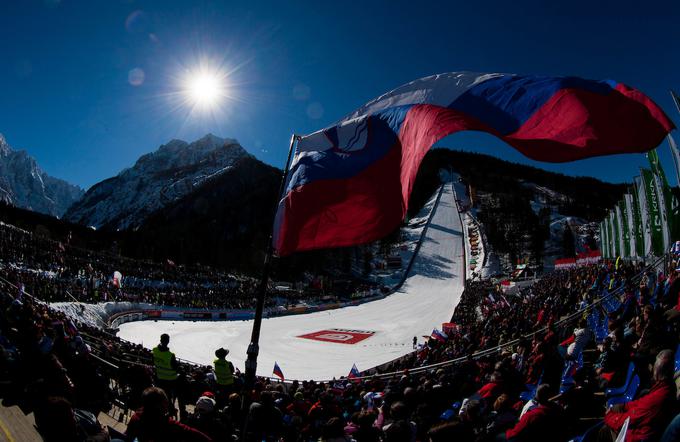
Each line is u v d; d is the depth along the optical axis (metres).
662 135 3.95
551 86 4.41
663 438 3.34
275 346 39.84
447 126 4.61
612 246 38.53
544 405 4.62
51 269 48.47
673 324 8.36
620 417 4.41
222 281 80.56
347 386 15.48
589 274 29.47
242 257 128.75
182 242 126.94
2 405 5.84
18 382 6.03
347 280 110.06
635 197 24.84
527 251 115.19
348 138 5.40
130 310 47.97
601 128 4.12
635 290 16.22
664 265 17.41
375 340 43.97
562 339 14.39
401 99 5.26
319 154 5.41
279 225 5.07
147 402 3.57
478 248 117.75
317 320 60.06
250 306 65.69
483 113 4.61
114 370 11.70
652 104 4.03
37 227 106.06
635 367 6.22
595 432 5.14
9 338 10.21
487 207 155.88
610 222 38.91
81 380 5.92
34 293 33.69
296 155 5.54
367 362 33.41
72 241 110.81
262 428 5.96
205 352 35.50
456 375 11.55
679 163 12.71
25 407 5.72
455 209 164.00
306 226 5.13
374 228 5.00
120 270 63.53
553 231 134.88
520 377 8.71
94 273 52.12
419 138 4.75
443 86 4.94
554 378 8.27
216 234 168.25
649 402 4.05
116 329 37.25
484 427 6.10
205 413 4.68
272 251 4.92
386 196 5.00
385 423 8.25
